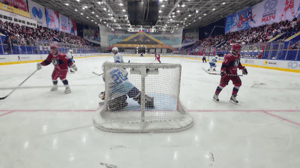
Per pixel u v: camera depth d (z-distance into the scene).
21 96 3.29
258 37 16.20
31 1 16.75
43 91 3.72
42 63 3.37
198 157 1.46
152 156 1.46
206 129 2.00
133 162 1.38
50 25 20.34
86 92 3.69
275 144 1.70
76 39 26.52
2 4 12.88
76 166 1.31
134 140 1.71
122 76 2.31
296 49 9.18
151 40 36.12
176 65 2.10
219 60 16.95
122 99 2.40
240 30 19.72
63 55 3.39
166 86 2.67
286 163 1.41
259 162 1.42
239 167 1.35
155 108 2.46
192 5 17.83
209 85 4.82
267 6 15.48
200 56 21.80
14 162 1.34
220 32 26.31
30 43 12.78
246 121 2.27
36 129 1.90
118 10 20.72
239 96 3.63
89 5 18.28
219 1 16.31
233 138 1.81
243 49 13.51
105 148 1.56
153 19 13.97
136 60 19.02
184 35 36.25
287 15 13.45
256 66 11.55
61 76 3.47
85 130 1.90
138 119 2.07
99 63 12.66
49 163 1.34
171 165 1.35
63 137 1.73
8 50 10.42
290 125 2.17
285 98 3.51
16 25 14.26
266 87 4.68
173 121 2.05
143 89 1.94
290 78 6.51
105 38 34.25
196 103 3.05
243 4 17.69
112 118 2.12
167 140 1.73
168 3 17.09
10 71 7.04
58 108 2.63
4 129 1.88
